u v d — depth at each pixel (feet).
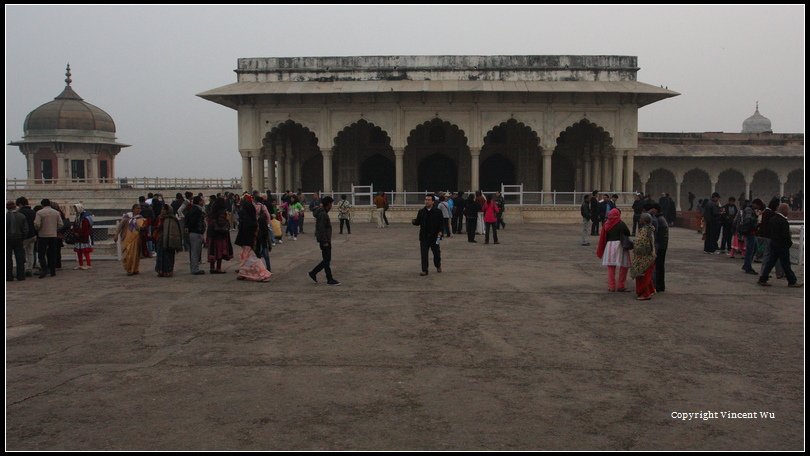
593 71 75.20
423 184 86.17
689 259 39.14
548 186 75.05
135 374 15.51
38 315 22.36
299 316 22.06
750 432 11.98
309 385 14.61
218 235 32.50
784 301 24.95
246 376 15.30
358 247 45.70
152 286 28.55
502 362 16.46
